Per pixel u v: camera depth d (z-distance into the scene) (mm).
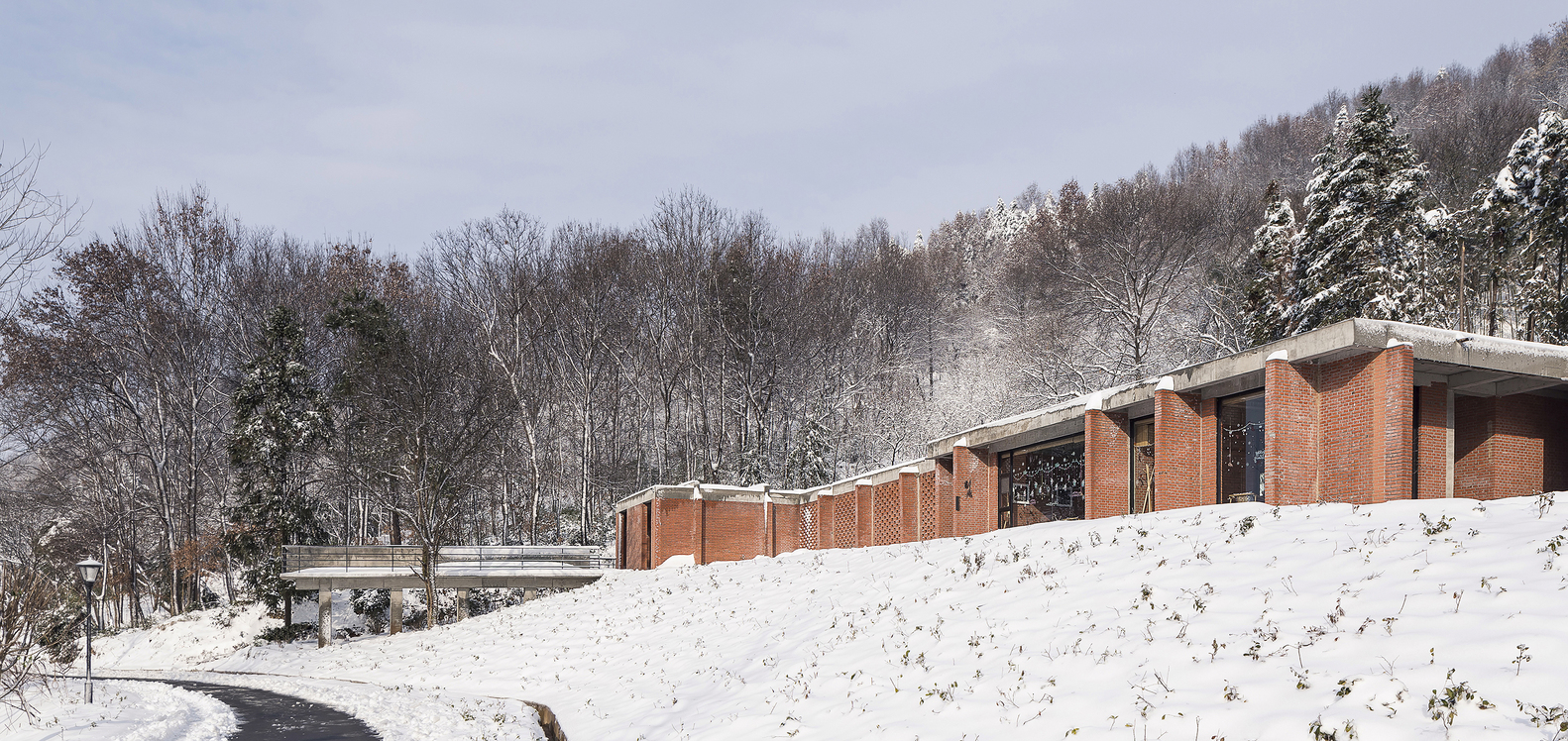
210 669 33969
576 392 54750
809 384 56438
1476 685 7410
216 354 50688
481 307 53719
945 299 74438
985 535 18812
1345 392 17188
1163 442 19750
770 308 54344
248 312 50938
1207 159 85875
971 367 64500
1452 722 7023
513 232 55438
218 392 49438
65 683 22406
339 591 42625
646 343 55844
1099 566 13664
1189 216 48469
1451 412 18672
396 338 41219
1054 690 9875
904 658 12516
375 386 40156
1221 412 19844
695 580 27062
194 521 46750
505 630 28281
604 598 28703
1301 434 17484
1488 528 10648
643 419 57656
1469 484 19109
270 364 42156
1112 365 48469
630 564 40875
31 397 44844
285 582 38688
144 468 48812
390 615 39688
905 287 64375
